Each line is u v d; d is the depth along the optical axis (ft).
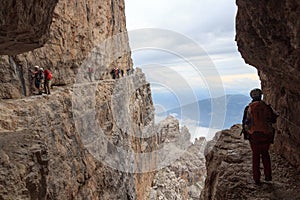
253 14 14.76
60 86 48.62
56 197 28.66
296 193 14.75
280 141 20.35
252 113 15.42
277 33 13.46
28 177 15.06
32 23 15.29
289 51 13.08
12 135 18.70
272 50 14.71
